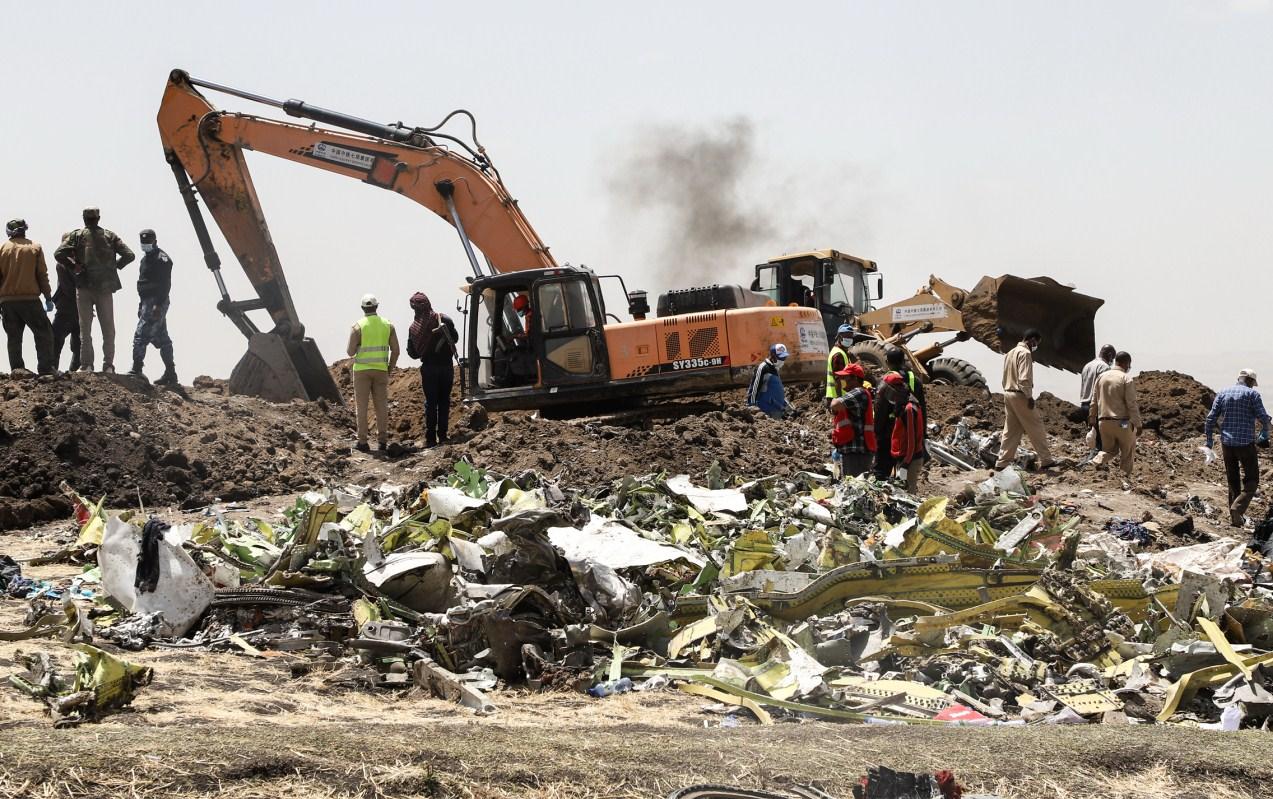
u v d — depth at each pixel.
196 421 27.05
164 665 10.81
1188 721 10.05
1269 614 12.42
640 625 11.62
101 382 26.84
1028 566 13.11
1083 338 42.22
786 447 27.58
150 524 12.66
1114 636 11.72
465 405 31.05
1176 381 44.78
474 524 14.47
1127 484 27.48
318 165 33.66
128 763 6.71
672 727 9.16
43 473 23.30
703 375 30.67
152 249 28.83
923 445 22.39
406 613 12.22
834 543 14.30
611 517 16.56
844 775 7.43
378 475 26.00
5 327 27.61
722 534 16.36
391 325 28.16
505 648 10.92
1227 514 26.67
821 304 40.28
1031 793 7.43
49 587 14.55
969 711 9.78
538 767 7.22
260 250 33.41
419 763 7.10
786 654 10.99
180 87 33.16
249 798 6.47
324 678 10.75
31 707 8.94
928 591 12.83
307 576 12.77
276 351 32.94
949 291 41.59
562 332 30.50
